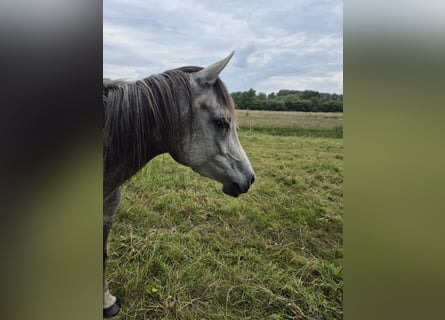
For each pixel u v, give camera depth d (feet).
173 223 4.07
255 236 4.08
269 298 4.06
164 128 3.74
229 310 4.03
